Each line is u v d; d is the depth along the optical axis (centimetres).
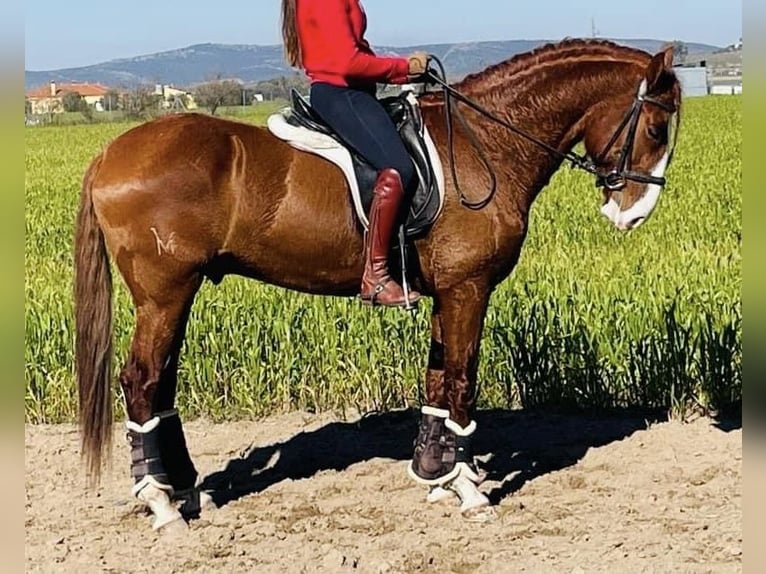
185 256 577
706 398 823
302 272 604
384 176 577
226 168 580
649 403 848
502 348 875
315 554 573
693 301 943
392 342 881
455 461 629
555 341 866
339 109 584
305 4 582
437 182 594
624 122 613
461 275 604
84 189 596
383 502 658
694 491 662
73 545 592
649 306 927
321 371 884
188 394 871
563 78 617
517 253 618
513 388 870
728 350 823
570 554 566
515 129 612
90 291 596
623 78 616
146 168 573
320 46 580
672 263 1280
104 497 677
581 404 848
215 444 789
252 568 555
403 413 851
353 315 910
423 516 632
